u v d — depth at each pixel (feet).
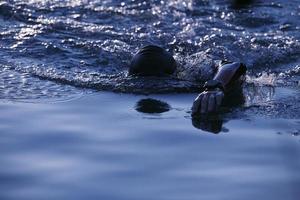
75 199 48.91
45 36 102.37
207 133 64.28
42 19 111.04
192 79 85.87
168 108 73.31
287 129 66.28
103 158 56.80
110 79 84.84
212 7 121.60
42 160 56.34
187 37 104.27
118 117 69.05
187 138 62.44
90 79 84.74
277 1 127.34
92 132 63.62
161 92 79.92
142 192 50.16
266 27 111.96
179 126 66.28
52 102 74.64
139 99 76.84
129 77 85.25
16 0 120.57
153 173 53.78
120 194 49.75
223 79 80.53
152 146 60.03
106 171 53.98
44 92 78.69
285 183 51.72
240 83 83.87
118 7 119.85
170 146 60.13
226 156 57.72
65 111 70.95
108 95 78.33
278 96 79.56
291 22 114.62
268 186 51.29
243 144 60.95
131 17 114.32
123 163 55.72
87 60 93.56
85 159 56.59
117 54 96.07
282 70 92.17
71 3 121.08
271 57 96.68
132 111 71.56
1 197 49.24
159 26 109.81
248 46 100.53
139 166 55.16
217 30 108.27
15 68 88.38
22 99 75.46
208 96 73.56
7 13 112.57
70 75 86.53
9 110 70.74
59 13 115.24
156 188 50.85
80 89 80.69
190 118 69.36
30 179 52.42
